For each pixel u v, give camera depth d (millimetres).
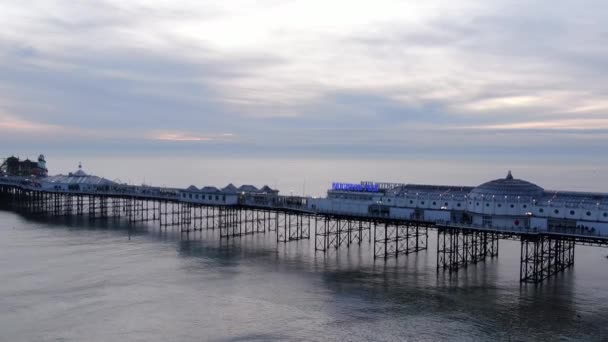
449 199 107625
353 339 67625
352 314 76500
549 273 96188
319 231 148250
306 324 72750
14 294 84750
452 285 90750
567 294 85562
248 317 75375
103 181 188250
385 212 112688
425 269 102125
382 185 123250
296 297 84125
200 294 85625
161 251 117750
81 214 179750
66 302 81188
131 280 93375
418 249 120125
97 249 119125
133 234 140250
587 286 90375
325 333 69625
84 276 95500
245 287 89562
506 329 70625
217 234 143125
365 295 85125
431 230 140000
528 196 95562
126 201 191875
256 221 161875
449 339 67375
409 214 109250
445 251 103188
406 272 99688
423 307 79250
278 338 68188
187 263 106250
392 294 85562
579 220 90125
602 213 88188
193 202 145125
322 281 93250
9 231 142500
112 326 71812
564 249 103688
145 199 160250
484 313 76500
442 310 77938
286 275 97312
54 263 105000
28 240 129375
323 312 77312
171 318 74938
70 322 73188
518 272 100125
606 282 93000
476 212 98188
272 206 129375
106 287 89000
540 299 82812
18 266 102188
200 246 124250
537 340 67125
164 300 82562
